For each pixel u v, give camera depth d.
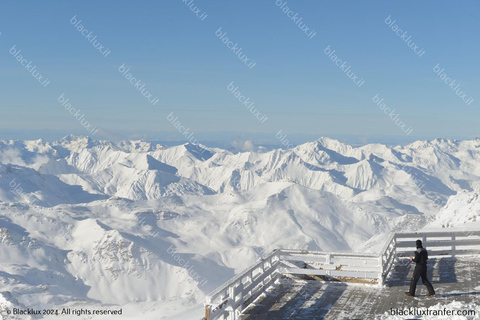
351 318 16.16
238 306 16.98
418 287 20.02
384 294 19.00
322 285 20.58
